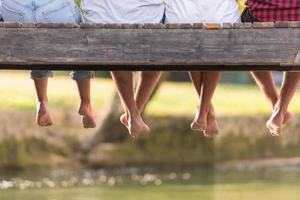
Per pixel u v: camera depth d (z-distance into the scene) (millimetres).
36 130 30219
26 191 25312
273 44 10203
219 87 43094
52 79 40406
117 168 30719
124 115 13477
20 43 10172
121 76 12664
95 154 30578
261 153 32469
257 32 10203
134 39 10211
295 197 23906
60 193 24906
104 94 35906
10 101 32438
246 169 31109
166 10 12094
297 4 11539
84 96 13234
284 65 10352
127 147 30984
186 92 38125
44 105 13266
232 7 12133
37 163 29750
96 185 26891
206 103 13141
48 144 30125
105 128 30672
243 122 32531
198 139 31719
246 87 44469
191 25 10203
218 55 10227
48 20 11625
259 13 11734
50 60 10203
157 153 31281
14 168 29516
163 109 33156
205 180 28219
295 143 32875
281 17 11625
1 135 29625
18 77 41094
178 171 30812
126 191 25531
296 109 34969
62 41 10203
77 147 30594
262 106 35250
